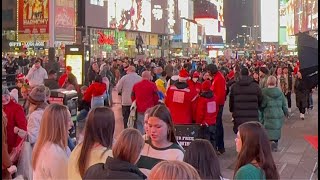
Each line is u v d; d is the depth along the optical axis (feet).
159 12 313.53
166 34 326.24
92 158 17.16
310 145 45.11
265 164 16.02
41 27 138.21
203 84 36.94
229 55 303.48
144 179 15.35
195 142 16.44
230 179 30.35
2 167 20.44
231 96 40.04
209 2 562.25
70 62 71.67
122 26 250.37
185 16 412.16
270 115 41.57
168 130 19.86
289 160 38.83
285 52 426.51
